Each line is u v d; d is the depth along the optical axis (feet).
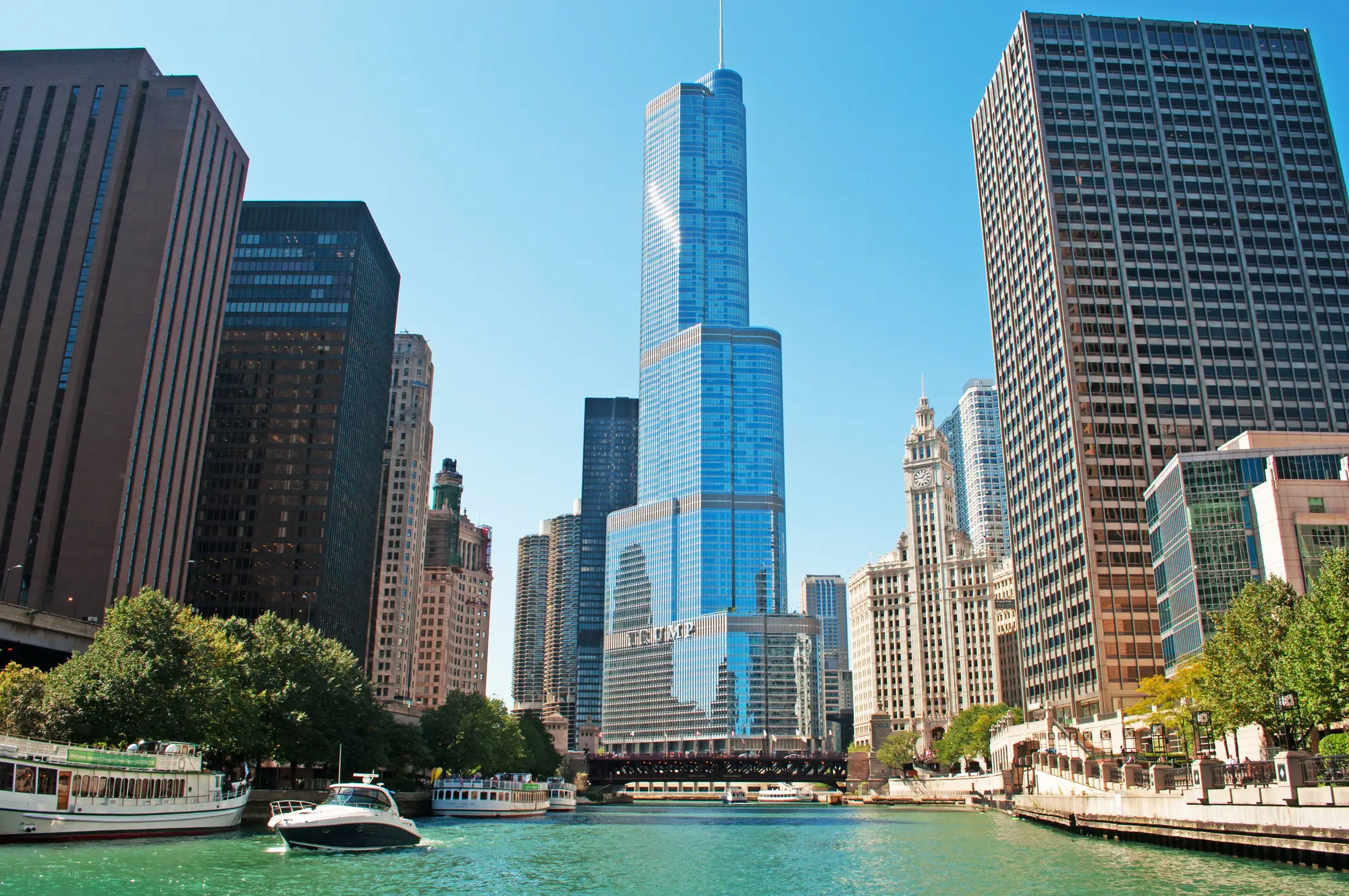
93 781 273.33
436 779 600.80
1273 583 325.21
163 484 605.31
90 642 416.05
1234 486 475.72
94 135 626.23
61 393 577.43
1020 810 499.51
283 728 413.80
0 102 634.43
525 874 266.57
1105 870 248.73
